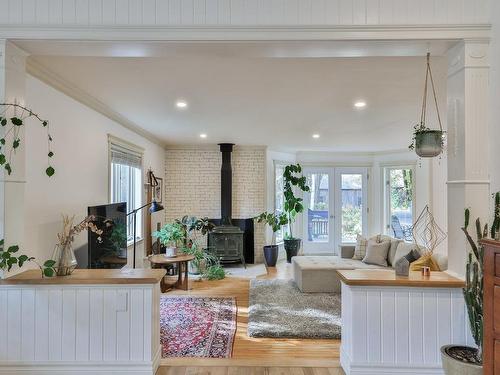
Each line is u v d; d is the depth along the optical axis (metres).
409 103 3.76
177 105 3.90
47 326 2.30
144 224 5.71
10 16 2.13
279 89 3.30
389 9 2.14
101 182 3.97
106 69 2.79
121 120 4.55
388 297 2.30
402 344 2.30
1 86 2.12
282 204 7.93
